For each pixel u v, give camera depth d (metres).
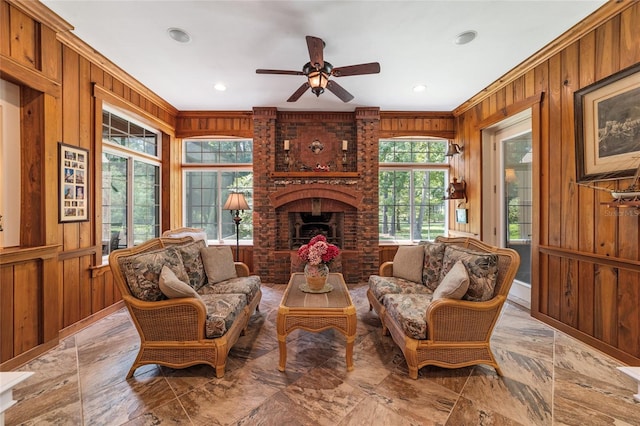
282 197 4.75
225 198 5.28
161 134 4.74
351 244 4.91
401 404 1.80
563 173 2.84
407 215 5.29
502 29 2.64
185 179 5.22
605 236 2.44
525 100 3.30
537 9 2.37
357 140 4.80
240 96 4.25
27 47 2.35
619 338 2.32
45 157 2.46
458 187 4.64
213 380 2.05
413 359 2.05
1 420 0.87
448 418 1.68
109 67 3.27
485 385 2.00
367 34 2.71
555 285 2.93
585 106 2.57
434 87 3.92
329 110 4.88
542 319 3.08
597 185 2.50
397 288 2.88
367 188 4.80
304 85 2.95
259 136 4.74
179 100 4.40
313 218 5.09
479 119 4.26
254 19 2.49
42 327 2.42
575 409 1.77
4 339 2.17
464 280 2.05
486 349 2.12
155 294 2.12
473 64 3.29
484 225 4.22
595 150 2.49
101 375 2.12
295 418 1.68
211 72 3.48
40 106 2.45
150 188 4.57
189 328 2.10
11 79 2.28
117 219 3.90
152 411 1.75
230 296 2.59
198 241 3.28
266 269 4.77
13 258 2.19
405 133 4.96
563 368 2.20
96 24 2.57
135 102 3.84
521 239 3.77
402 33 2.69
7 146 2.36
